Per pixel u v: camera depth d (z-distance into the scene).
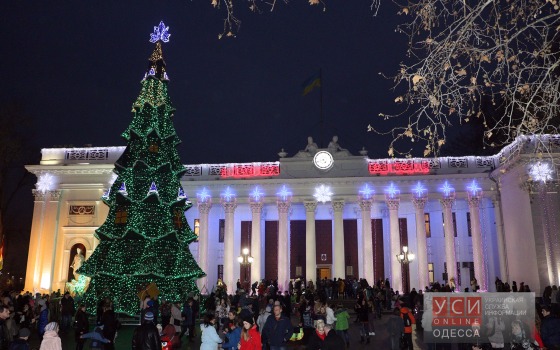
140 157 31.66
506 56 8.14
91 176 47.16
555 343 11.68
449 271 44.31
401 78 8.62
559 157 37.78
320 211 51.66
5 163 48.12
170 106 34.00
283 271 45.38
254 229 46.75
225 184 47.91
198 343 22.72
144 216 30.39
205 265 46.59
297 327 19.59
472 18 7.96
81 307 18.81
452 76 8.45
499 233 44.62
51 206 46.75
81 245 46.44
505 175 43.12
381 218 51.00
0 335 12.95
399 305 18.48
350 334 25.91
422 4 8.43
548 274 36.91
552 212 37.91
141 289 29.00
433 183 46.47
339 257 45.69
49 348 10.71
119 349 21.00
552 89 8.53
